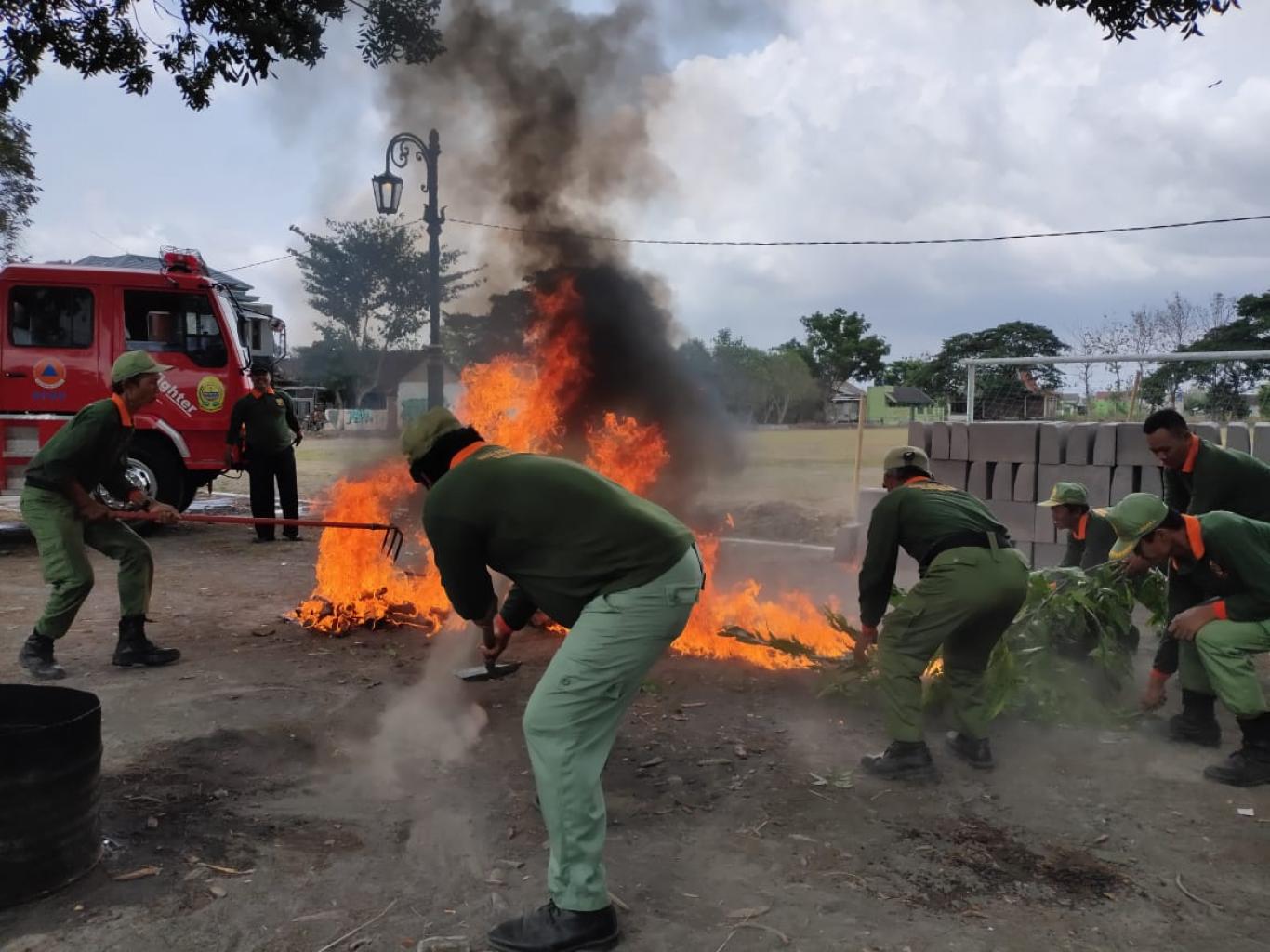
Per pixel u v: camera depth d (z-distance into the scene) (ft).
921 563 13.41
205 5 24.91
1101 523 17.95
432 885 9.95
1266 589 12.72
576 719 8.84
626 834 11.27
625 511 9.22
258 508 34.12
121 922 9.09
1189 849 11.03
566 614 9.40
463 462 9.56
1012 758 13.99
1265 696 16.34
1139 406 35.35
